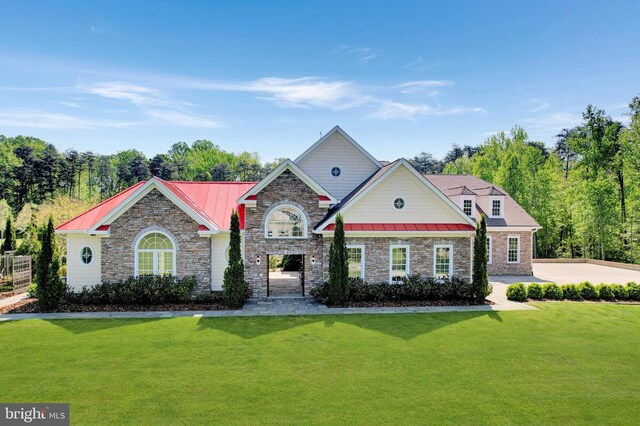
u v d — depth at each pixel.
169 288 19.33
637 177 41.00
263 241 21.16
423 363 12.45
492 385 11.00
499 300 21.17
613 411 9.70
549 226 47.69
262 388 10.66
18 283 23.48
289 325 16.20
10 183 71.44
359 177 25.59
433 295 20.69
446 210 21.95
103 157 103.12
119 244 20.27
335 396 10.24
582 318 17.78
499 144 62.81
